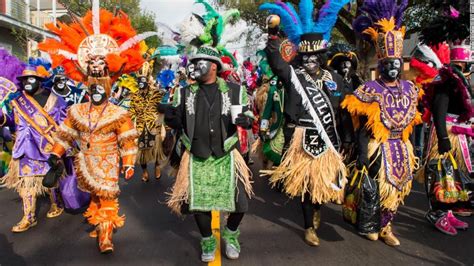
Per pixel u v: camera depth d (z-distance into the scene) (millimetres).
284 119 4406
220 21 3910
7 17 15430
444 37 4805
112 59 3990
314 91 4031
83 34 4191
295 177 4090
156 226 4820
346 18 17094
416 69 5785
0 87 5457
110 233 4059
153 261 3877
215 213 5281
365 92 3975
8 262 3850
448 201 4438
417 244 4219
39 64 5895
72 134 3980
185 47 4086
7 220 5027
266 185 6730
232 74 6953
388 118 3957
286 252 4043
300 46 4117
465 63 4602
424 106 4516
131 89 6812
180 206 3822
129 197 6070
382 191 4035
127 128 3951
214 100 3676
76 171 3988
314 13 4430
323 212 5277
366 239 4363
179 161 4023
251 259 3889
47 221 5012
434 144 4684
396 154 4039
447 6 4930
